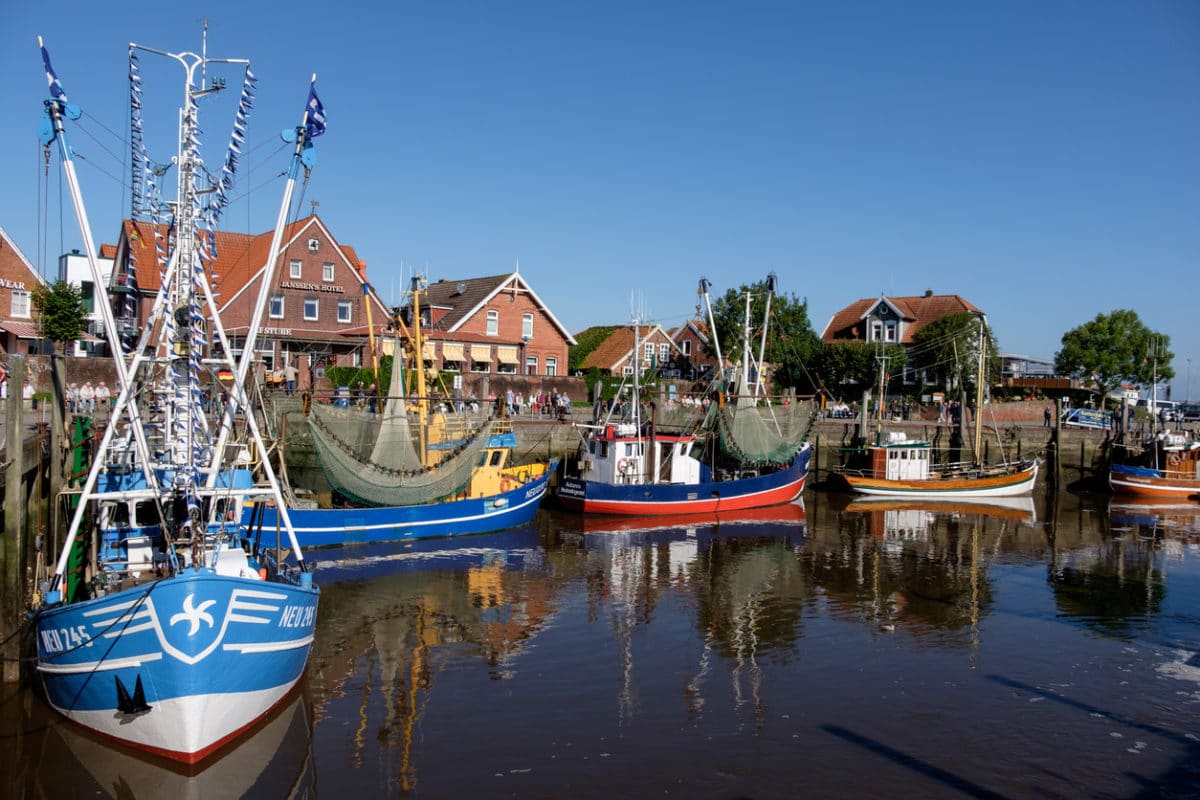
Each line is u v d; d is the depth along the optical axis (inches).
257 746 527.2
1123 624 847.1
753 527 1395.2
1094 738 577.6
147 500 620.7
